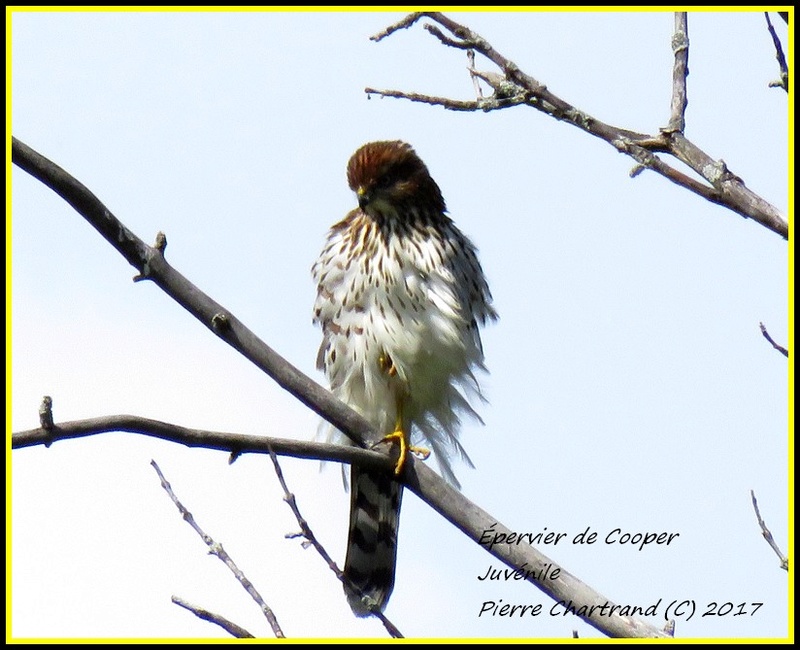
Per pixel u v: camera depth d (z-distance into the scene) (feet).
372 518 44.27
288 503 28.58
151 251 30.99
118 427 28.99
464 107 30.17
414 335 42.63
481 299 45.93
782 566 28.37
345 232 44.98
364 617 43.73
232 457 30.73
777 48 27.99
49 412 28.09
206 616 27.07
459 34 29.71
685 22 29.50
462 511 35.83
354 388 44.14
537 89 29.43
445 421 44.52
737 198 27.71
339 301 43.80
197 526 28.25
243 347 33.40
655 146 28.68
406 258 42.93
